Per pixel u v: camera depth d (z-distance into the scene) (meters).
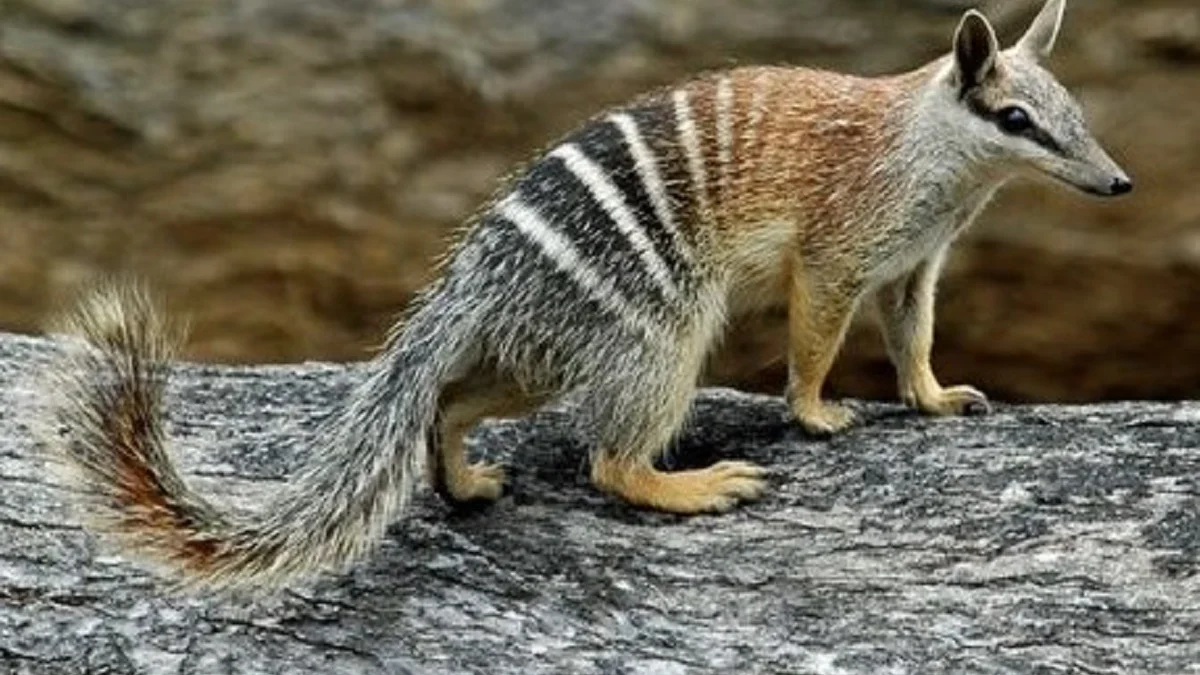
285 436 11.05
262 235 15.16
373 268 15.16
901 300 11.23
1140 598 9.66
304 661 9.34
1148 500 10.27
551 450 11.01
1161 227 14.65
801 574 10.00
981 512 10.32
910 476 10.66
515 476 10.73
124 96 15.02
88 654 9.36
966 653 9.41
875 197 10.64
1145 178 14.59
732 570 10.03
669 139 10.41
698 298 10.41
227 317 15.29
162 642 9.41
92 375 9.50
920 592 9.83
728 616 9.70
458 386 10.23
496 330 10.07
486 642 9.47
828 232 10.65
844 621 9.66
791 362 11.03
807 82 10.77
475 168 14.95
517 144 14.91
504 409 10.33
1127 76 14.46
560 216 10.16
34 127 15.09
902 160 10.64
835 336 10.89
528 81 14.77
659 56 14.70
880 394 15.10
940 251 11.06
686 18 14.62
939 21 14.45
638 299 10.20
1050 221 14.65
